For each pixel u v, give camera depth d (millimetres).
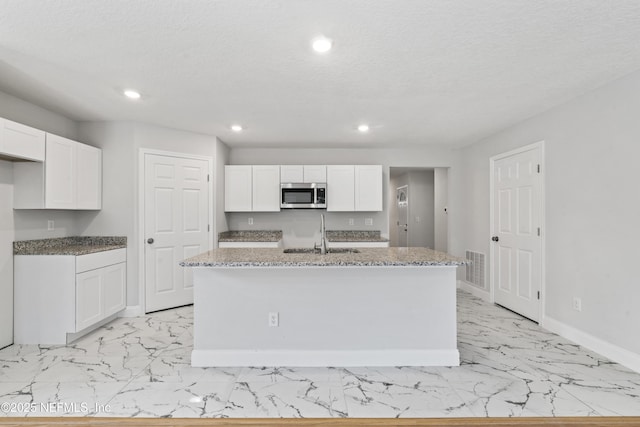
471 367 2455
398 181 7516
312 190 4668
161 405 1954
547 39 1986
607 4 1653
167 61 2271
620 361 2484
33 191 2908
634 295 2395
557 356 2627
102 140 3676
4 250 2811
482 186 4473
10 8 1682
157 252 3852
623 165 2479
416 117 3520
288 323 2523
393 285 2535
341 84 2664
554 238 3162
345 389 2146
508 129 3893
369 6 1680
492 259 4227
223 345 2508
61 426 1750
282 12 1729
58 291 2893
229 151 4973
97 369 2412
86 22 1814
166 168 3920
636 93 2389
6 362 2523
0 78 2537
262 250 3014
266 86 2701
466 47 2084
